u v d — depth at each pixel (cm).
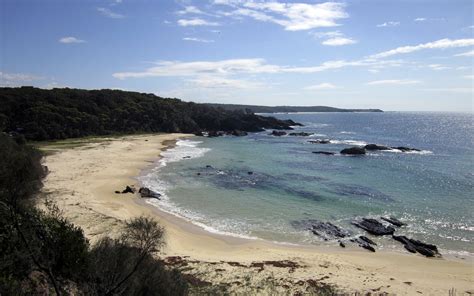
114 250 1173
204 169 4759
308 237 2547
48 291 937
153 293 1165
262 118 12238
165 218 2816
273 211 3064
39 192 2892
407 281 1934
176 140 8244
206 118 11319
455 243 2494
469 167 5234
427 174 4694
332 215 2997
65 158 4972
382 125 16850
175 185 3859
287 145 7769
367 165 5341
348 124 17138
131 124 9469
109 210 2802
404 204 3328
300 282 1820
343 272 2008
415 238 2562
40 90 9169
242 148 7119
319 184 4047
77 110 8600
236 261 2083
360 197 3531
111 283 1031
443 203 3369
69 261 1046
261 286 1733
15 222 947
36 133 7025
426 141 9456
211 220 2820
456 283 1934
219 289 1631
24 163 2228
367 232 2650
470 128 15288
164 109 10756
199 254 2173
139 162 5072
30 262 967
